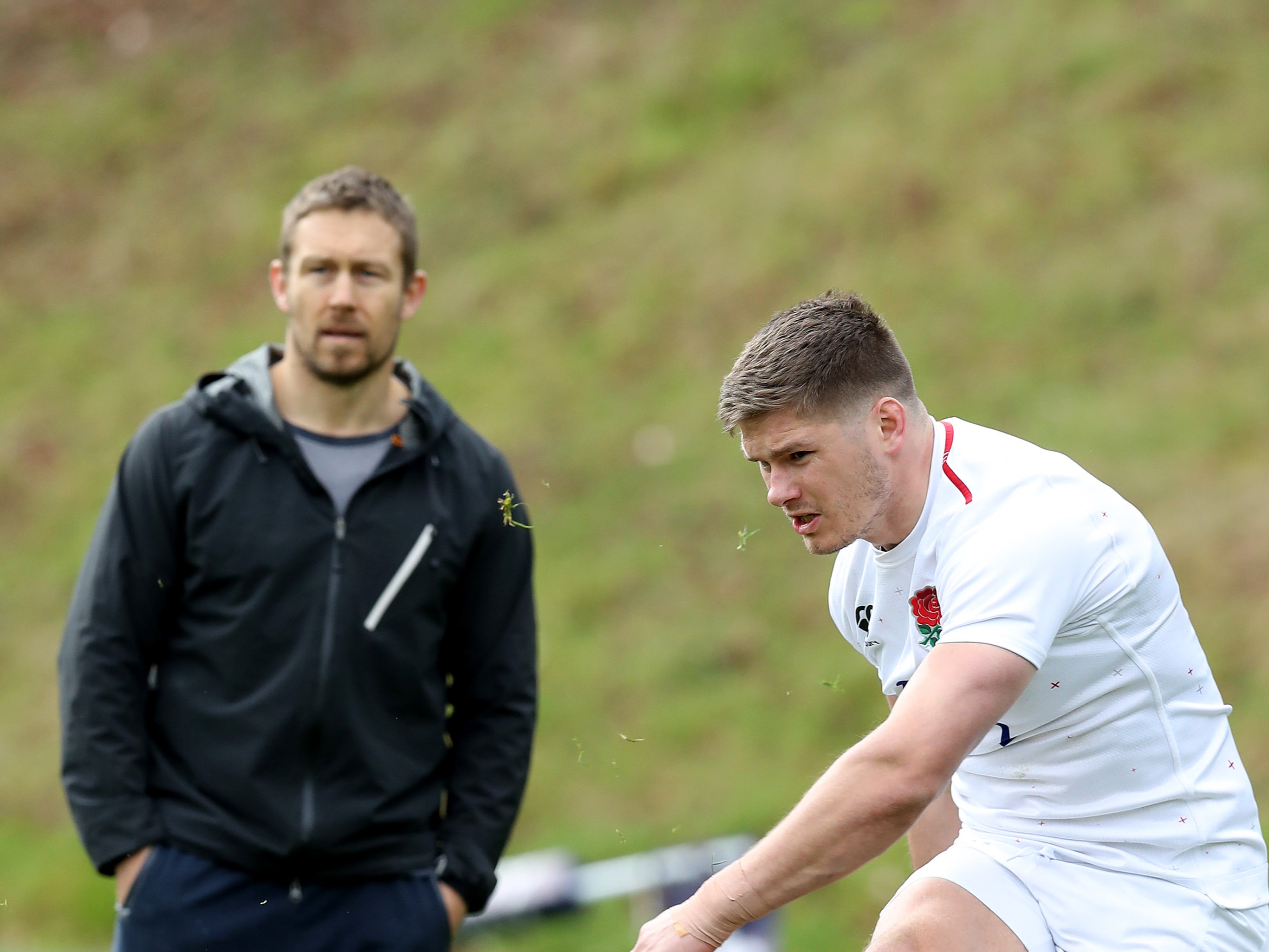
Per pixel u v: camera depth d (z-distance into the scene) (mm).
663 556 30188
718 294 36625
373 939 11336
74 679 11312
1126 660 8688
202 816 11203
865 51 43781
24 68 53219
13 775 27688
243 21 53031
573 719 26969
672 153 42281
